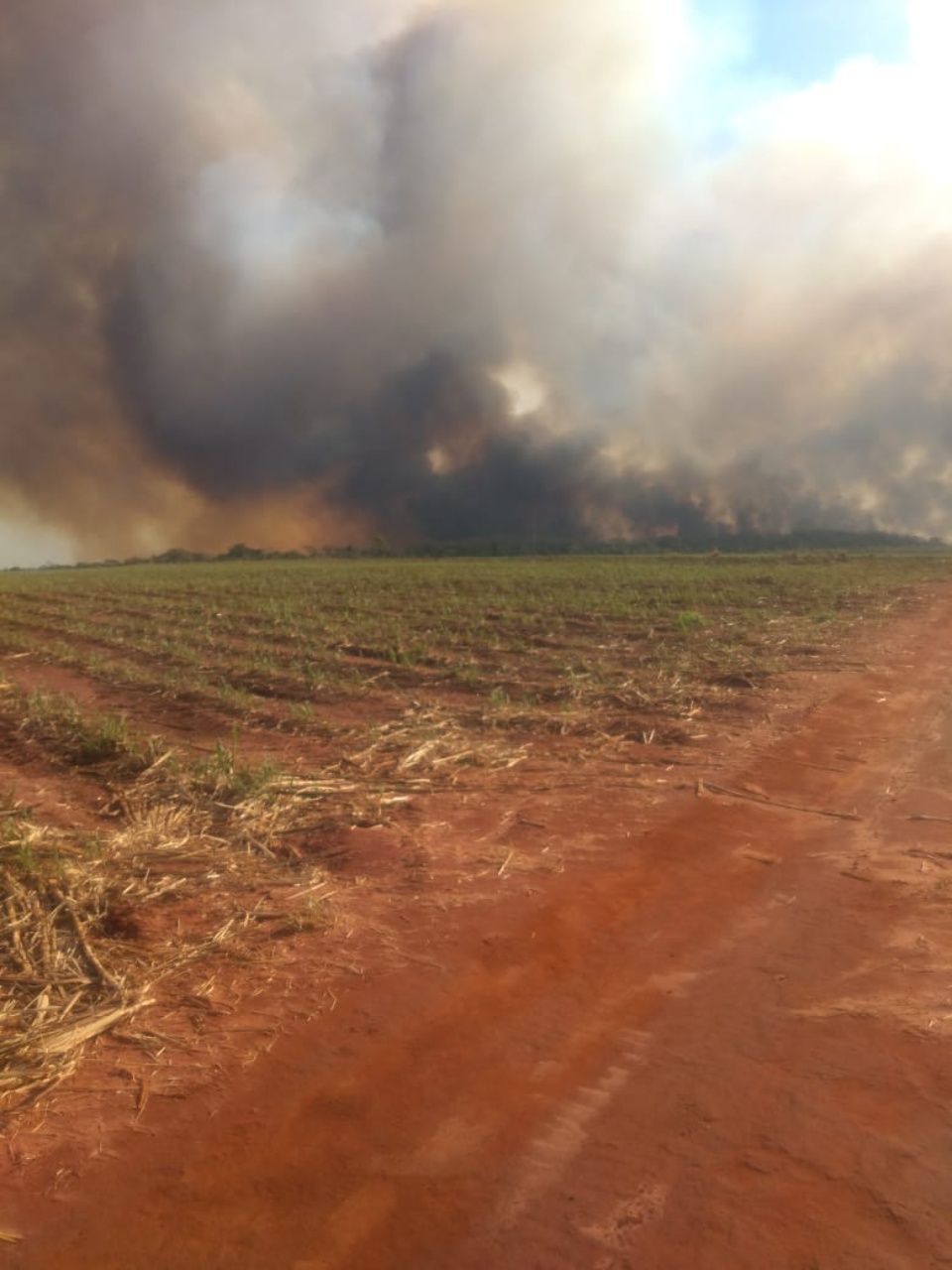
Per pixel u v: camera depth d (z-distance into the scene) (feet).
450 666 50.29
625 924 17.93
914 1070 12.85
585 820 24.06
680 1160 11.26
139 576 172.45
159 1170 11.43
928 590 94.07
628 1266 9.67
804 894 19.04
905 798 25.25
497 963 16.46
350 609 85.15
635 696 39.06
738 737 32.32
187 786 27.27
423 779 27.89
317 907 18.83
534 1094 12.71
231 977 16.21
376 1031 14.44
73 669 55.83
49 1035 14.24
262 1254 10.00
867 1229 10.03
